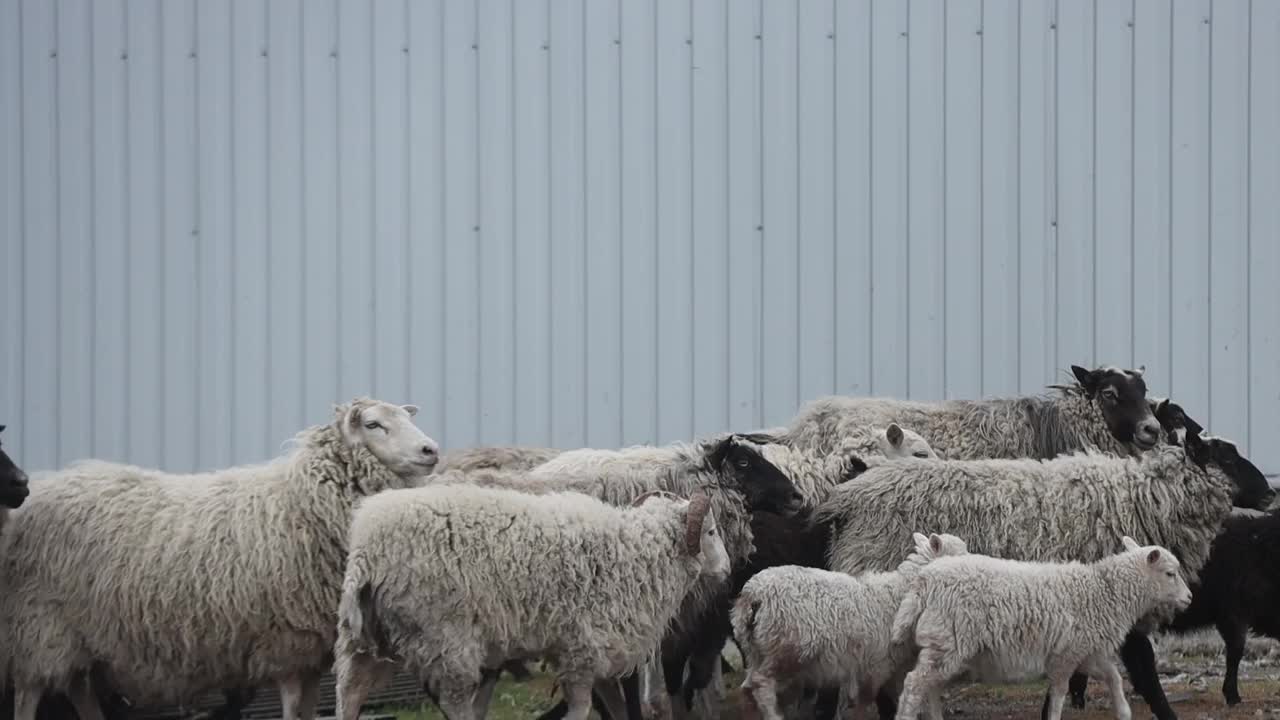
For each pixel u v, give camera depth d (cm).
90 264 1588
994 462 1162
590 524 948
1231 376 1567
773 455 1246
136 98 1587
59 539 987
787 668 985
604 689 1013
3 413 1589
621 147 1573
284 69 1584
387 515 897
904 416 1384
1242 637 1224
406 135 1587
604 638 945
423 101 1585
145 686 999
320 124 1585
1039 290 1566
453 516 905
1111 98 1569
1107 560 999
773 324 1566
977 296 1566
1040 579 978
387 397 1584
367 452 1030
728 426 1566
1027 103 1565
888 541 1124
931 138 1565
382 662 920
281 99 1585
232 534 988
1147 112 1568
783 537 1191
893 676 1023
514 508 928
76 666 995
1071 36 1567
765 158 1570
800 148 1570
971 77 1568
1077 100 1569
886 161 1565
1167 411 1384
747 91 1570
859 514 1145
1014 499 1122
